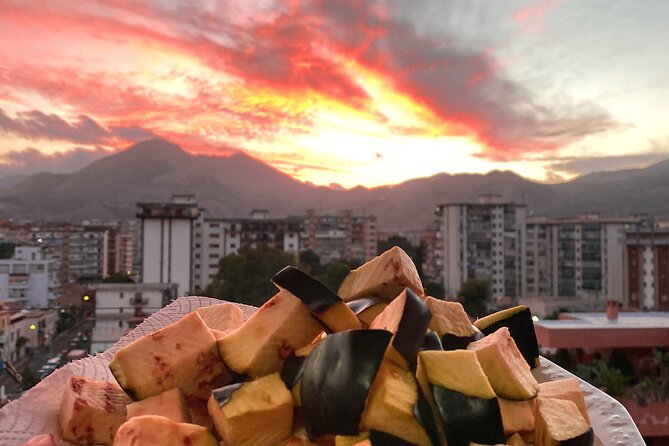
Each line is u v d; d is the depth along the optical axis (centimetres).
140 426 177
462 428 184
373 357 181
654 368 2380
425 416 183
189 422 207
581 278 8794
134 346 220
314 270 7400
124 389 214
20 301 5681
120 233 12344
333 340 191
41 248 7150
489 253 9244
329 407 182
